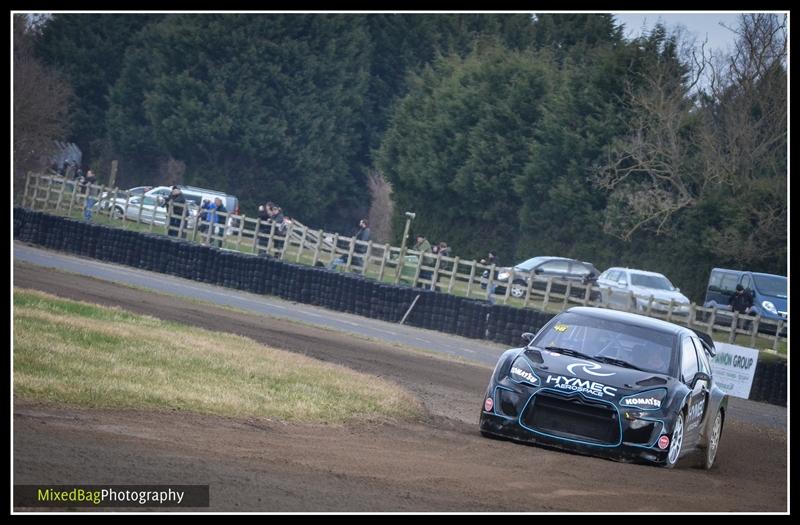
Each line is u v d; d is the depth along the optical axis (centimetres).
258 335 6719
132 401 3472
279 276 11088
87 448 2644
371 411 4150
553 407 3562
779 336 10975
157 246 11994
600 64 19250
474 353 8488
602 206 18962
